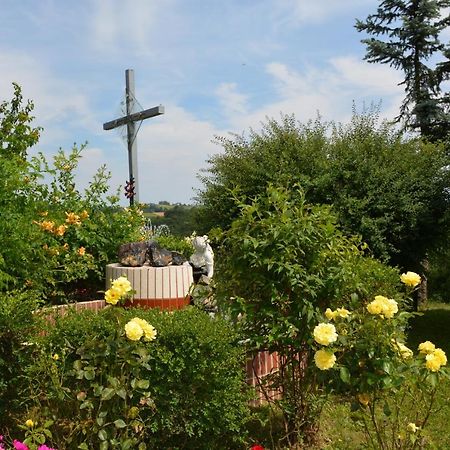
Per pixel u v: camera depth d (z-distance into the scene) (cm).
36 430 302
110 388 315
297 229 388
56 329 360
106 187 795
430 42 1462
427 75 1488
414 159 1067
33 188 679
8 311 362
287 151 1073
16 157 680
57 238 689
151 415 355
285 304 396
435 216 1056
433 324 1144
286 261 388
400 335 343
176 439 376
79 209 757
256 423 451
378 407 441
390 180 1025
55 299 678
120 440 321
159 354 353
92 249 744
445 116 1411
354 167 1030
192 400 365
